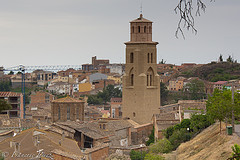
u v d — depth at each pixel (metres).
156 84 161.50
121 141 131.75
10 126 118.81
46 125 123.38
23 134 88.88
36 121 133.50
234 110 91.50
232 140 83.94
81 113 157.38
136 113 159.00
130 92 160.75
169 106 155.38
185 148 100.31
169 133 122.56
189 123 120.50
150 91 159.88
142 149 110.94
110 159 95.56
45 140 87.38
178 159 95.19
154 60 161.88
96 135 121.00
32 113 179.88
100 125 130.25
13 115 173.62
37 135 87.44
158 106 161.25
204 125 114.88
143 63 159.12
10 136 93.94
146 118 158.50
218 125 104.25
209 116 102.69
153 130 141.62
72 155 84.31
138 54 159.12
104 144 100.56
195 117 116.88
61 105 155.12
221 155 78.56
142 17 162.12
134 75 160.00
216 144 86.94
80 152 91.81
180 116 134.12
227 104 89.56
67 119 157.62
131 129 140.88
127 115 161.25
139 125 147.25
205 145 92.69
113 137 127.69
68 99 156.88
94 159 92.94
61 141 92.62
